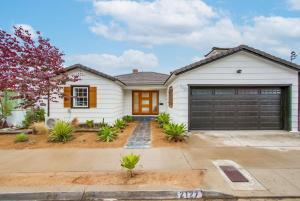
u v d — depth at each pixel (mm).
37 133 12562
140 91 22125
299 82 12836
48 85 12438
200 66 12812
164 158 7922
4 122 16219
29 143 10438
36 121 15898
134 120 21250
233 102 13055
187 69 12680
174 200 5172
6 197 5230
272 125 13141
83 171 6688
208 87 13047
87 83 15828
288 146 9594
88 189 5406
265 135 11773
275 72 12867
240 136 11547
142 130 14523
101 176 6238
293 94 12836
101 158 8055
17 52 11766
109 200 5191
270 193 5188
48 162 7664
